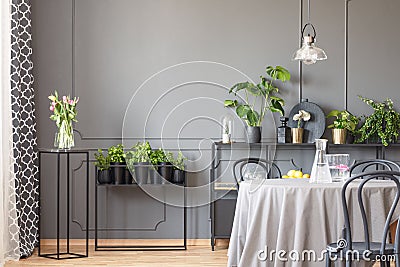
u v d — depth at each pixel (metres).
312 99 6.47
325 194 4.57
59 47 6.36
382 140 6.19
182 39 6.43
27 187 6.00
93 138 6.39
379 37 6.47
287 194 4.60
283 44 6.45
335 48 6.47
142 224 6.41
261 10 6.45
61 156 6.36
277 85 6.47
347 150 6.47
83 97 6.39
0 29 5.38
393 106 6.47
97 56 6.39
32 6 6.34
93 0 6.39
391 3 6.46
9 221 5.61
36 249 6.21
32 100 6.16
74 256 5.84
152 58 6.42
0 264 5.21
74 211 6.39
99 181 6.12
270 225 4.68
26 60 6.04
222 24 6.43
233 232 4.97
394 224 5.00
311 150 6.44
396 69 6.47
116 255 5.90
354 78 6.47
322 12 6.46
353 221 4.58
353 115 6.47
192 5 6.44
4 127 5.48
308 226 4.58
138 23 6.41
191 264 5.50
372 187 4.60
